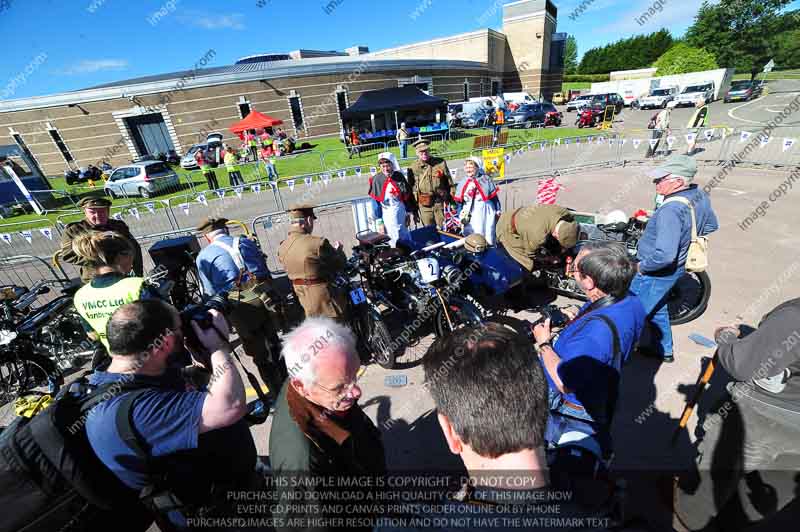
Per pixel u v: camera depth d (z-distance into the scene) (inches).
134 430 49.9
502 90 1605.6
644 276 111.0
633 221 158.6
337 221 306.8
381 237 146.2
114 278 87.5
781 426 56.6
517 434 33.8
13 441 48.3
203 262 114.2
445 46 1480.1
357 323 134.4
